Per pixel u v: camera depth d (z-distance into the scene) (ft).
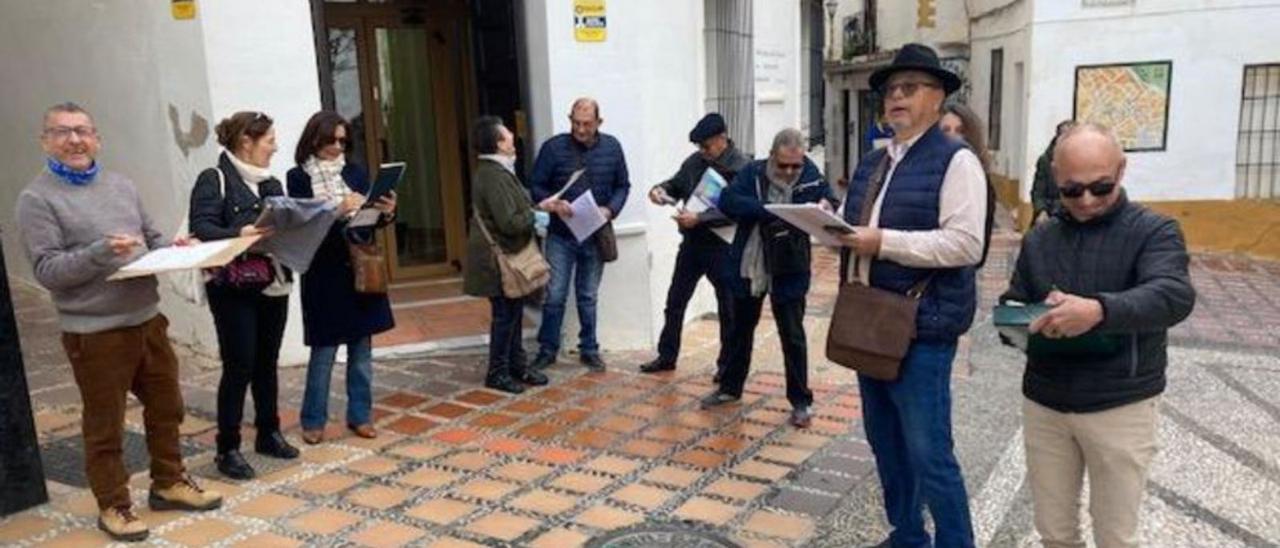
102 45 22.74
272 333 15.34
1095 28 40.40
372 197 15.17
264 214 13.33
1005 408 19.08
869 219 11.71
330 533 13.34
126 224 12.47
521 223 18.74
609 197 20.95
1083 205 9.45
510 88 23.18
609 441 16.92
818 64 48.57
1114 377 9.43
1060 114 41.52
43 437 16.97
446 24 28.22
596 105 20.44
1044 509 10.28
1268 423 18.47
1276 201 39.63
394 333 23.53
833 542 13.11
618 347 23.07
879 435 12.20
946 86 11.31
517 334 19.85
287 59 20.17
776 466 15.76
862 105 72.18
